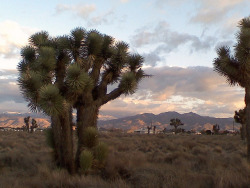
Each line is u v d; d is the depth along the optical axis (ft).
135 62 42.29
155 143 91.86
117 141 92.48
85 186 26.94
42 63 36.37
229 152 67.62
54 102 32.27
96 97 39.70
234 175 27.66
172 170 31.81
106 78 40.06
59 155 37.09
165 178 28.04
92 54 38.63
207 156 48.24
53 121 37.70
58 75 38.60
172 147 72.54
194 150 64.59
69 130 36.86
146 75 43.50
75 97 35.63
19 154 50.31
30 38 41.75
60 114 34.47
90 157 34.68
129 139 111.96
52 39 41.73
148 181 27.78
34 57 39.63
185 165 37.63
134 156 46.24
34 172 35.68
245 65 39.75
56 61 38.24
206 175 29.32
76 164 36.58
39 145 74.74
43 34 42.45
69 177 31.09
